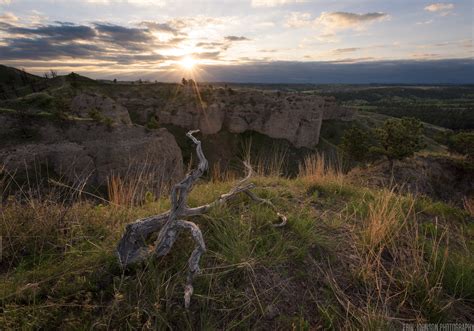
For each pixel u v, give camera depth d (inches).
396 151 901.2
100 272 92.7
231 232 112.1
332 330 80.4
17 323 74.7
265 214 132.6
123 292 84.7
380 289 93.6
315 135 2459.4
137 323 75.5
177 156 1386.6
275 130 2412.6
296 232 123.3
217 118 2418.8
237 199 150.7
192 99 2532.0
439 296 96.5
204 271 94.0
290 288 95.3
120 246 95.5
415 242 118.0
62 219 123.5
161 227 104.3
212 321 79.7
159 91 2743.6
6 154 1025.5
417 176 471.5
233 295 88.1
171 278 91.6
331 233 131.6
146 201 155.9
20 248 110.1
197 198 149.4
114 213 134.1
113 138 1243.8
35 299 82.9
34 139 1185.4
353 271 104.7
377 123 3447.3
